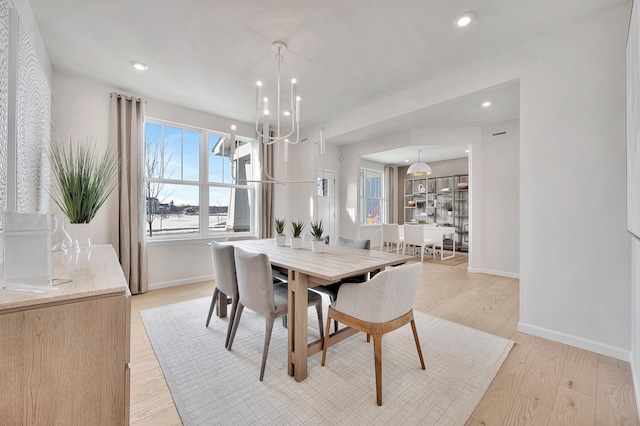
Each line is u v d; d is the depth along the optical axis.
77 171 2.32
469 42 2.34
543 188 2.23
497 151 4.45
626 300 1.89
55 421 0.85
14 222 0.91
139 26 2.16
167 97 3.49
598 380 1.67
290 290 1.75
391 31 2.21
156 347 2.07
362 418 1.37
